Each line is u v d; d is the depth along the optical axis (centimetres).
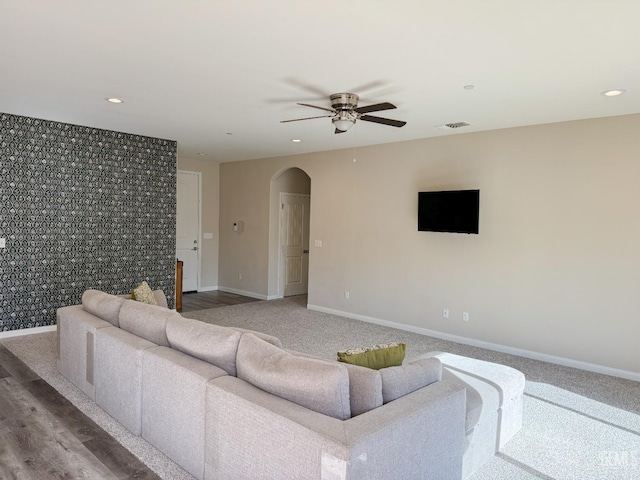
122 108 460
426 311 586
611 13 234
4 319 511
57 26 266
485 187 527
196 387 233
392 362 237
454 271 557
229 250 890
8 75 357
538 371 447
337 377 186
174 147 651
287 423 180
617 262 437
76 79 366
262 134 579
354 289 670
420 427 193
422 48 287
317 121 500
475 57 300
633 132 427
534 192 489
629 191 429
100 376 321
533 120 469
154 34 275
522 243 498
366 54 300
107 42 289
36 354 449
